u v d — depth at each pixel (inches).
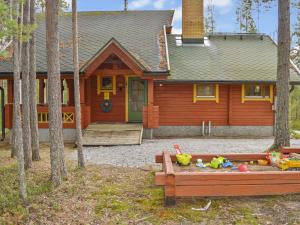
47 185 305.4
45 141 605.6
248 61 715.4
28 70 383.9
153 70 605.6
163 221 228.2
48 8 307.9
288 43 422.9
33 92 417.7
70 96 661.9
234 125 677.9
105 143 545.6
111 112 682.8
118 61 637.9
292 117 1417.3
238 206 247.3
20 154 271.9
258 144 551.8
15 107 272.1
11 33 268.2
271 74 667.4
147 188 294.7
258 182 252.1
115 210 248.1
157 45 698.8
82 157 375.2
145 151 487.2
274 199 257.1
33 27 298.7
